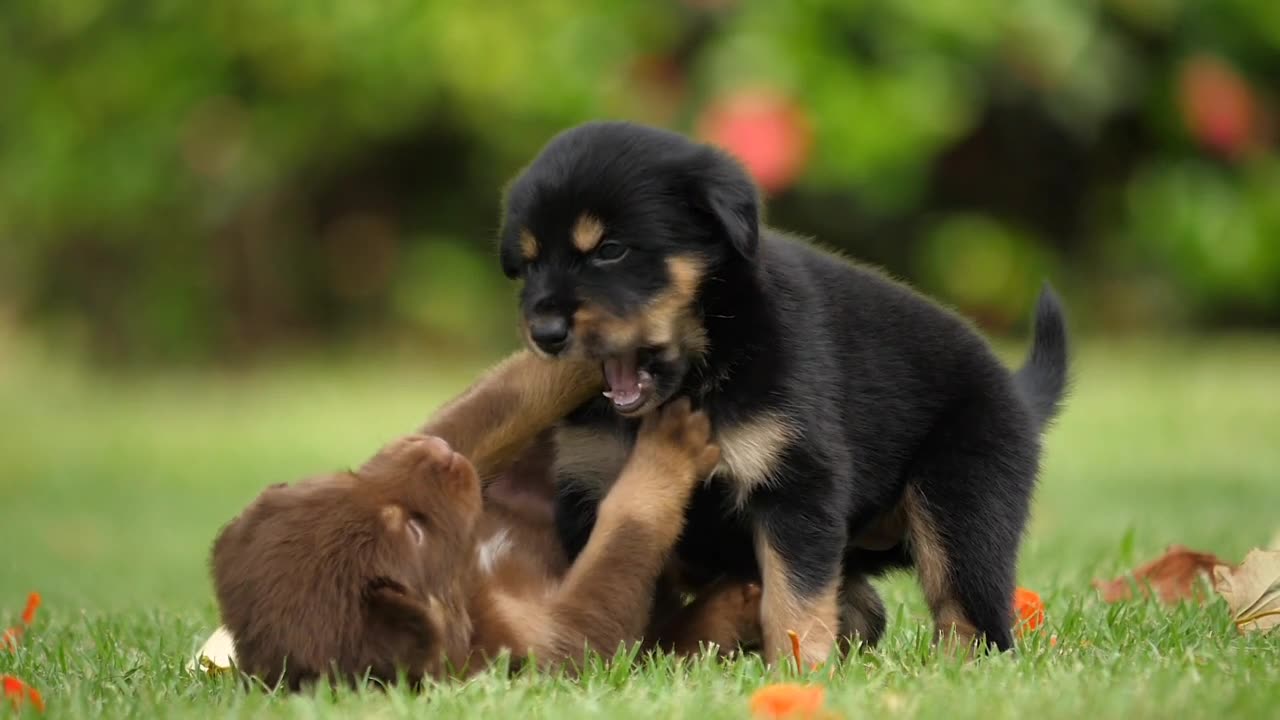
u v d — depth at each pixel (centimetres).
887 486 635
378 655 495
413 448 539
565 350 577
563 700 493
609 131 607
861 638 639
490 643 536
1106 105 1981
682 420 586
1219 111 2017
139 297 2197
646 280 582
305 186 2195
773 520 585
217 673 564
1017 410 657
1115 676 516
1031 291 2067
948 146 2030
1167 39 2039
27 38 2098
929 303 675
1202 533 921
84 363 2205
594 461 613
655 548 570
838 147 1902
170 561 1095
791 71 1869
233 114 2078
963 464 637
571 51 1955
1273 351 2070
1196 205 2042
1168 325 2142
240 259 2192
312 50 1995
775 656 571
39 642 647
